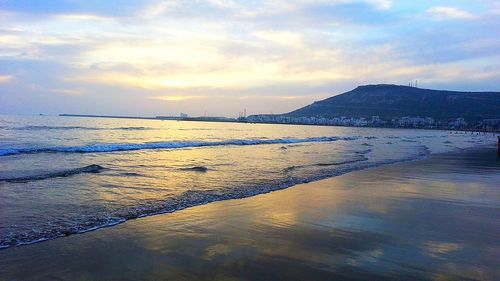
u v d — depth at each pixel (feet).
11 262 21.11
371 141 208.03
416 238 26.91
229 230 28.48
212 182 51.44
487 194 44.96
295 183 51.88
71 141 128.36
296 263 21.91
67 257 22.13
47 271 20.04
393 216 33.45
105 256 22.44
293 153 106.42
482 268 21.31
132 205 36.06
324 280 19.54
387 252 23.91
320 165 75.92
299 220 31.73
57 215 31.71
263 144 151.12
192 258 22.44
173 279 19.40
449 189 48.21
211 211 34.42
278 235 27.45
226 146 131.34
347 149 131.03
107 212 33.01
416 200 40.83
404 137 297.74
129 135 184.03
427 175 62.39
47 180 48.57
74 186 44.98
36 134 156.97
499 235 27.89
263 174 60.80
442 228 29.58
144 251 23.45
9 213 31.86
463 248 24.76
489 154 123.65
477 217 33.30
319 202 39.29
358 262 22.15
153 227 28.76
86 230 27.61
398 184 51.93
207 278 19.63
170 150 107.96
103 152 95.76
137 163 72.28
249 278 19.72
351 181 54.29
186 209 35.01
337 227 29.73
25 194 39.55
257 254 23.34
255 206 36.94
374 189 47.62
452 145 189.06
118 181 49.83
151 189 44.88
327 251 24.03
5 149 86.02
